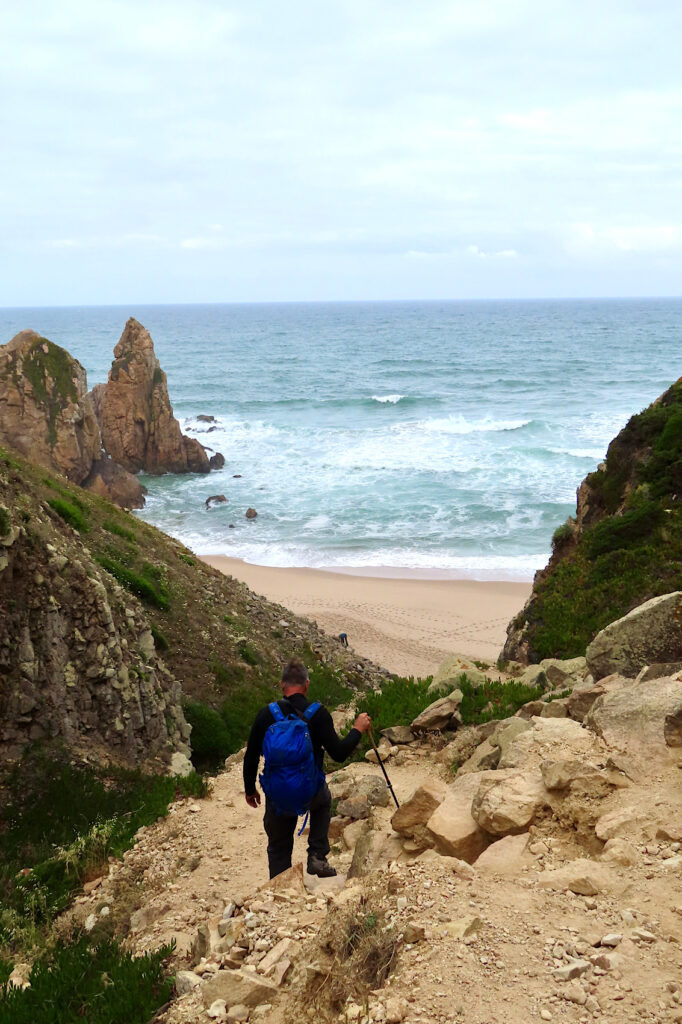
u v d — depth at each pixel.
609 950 4.41
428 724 11.98
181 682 19.84
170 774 14.02
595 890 5.09
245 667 22.09
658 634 9.33
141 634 17.16
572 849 5.90
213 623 23.23
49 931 8.61
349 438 81.62
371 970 4.53
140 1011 5.46
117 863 10.16
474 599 40.09
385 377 136.50
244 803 11.44
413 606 39.19
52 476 27.53
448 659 15.88
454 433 81.19
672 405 24.44
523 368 144.88
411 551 48.34
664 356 161.25
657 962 4.27
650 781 6.41
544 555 46.75
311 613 38.16
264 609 27.92
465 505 56.72
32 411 60.78
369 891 5.36
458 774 9.62
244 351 198.62
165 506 61.56
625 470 23.84
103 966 6.67
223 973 4.98
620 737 7.13
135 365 70.81
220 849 9.73
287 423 91.56
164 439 71.50
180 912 7.98
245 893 8.16
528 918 4.82
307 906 5.81
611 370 137.62
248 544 51.06
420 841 6.88
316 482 65.81
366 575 44.66
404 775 10.57
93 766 13.19
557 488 59.91
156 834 10.82
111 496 61.78
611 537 21.38
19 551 13.88
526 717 10.78
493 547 48.41
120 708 14.34
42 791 12.38
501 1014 3.93
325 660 26.33
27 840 11.37
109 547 23.06
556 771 6.58
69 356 63.72
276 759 6.30
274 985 4.84
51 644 13.82
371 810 9.16
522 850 5.92
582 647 18.55
